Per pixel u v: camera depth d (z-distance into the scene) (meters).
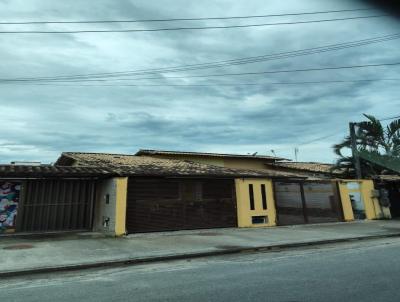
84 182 13.78
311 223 17.14
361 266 7.20
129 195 12.91
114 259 7.99
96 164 15.52
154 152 24.17
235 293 5.25
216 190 15.11
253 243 10.52
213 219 14.69
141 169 14.30
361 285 5.61
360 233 13.06
